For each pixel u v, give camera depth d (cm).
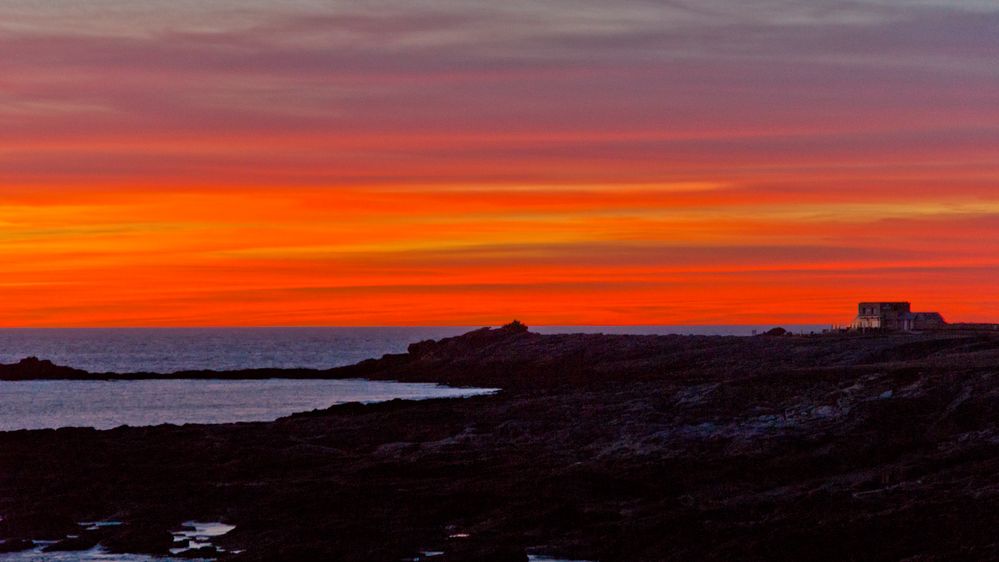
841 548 5209
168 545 5894
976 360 10950
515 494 6612
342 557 5488
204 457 8400
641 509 6250
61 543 5966
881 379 8944
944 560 4859
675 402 9638
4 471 7925
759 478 7038
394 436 9362
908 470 6688
